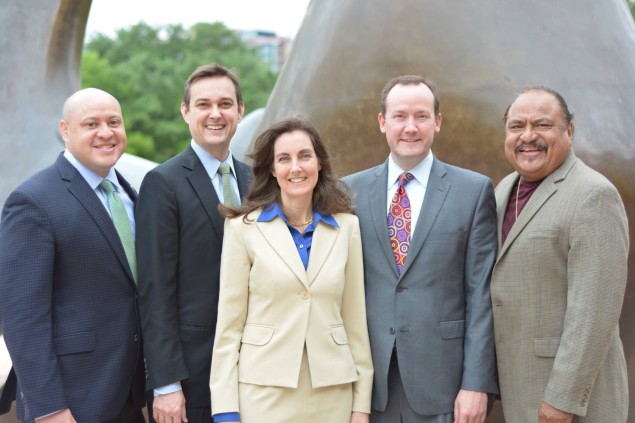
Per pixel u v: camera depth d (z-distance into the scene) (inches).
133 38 1187.9
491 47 153.2
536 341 102.6
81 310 103.7
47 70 236.2
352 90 162.4
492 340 104.0
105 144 107.0
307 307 99.5
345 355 101.7
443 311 103.7
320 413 99.7
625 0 174.2
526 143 105.3
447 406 103.0
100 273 104.6
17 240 100.7
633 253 145.0
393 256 105.6
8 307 99.4
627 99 152.6
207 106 110.9
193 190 108.7
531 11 154.6
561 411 98.4
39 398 98.5
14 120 230.7
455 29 155.9
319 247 102.4
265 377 98.7
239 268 102.3
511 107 107.7
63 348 102.3
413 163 107.6
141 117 1008.2
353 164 160.6
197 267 107.9
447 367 103.3
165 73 1082.1
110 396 104.3
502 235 110.8
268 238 101.7
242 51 1208.2
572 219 100.2
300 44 182.7
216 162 113.2
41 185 103.7
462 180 107.4
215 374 100.7
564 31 153.6
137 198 111.3
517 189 111.2
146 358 105.0
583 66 151.4
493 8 155.6
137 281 107.2
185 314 107.7
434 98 107.2
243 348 101.2
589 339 97.3
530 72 150.3
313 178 101.3
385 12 161.9
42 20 236.1
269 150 103.0
